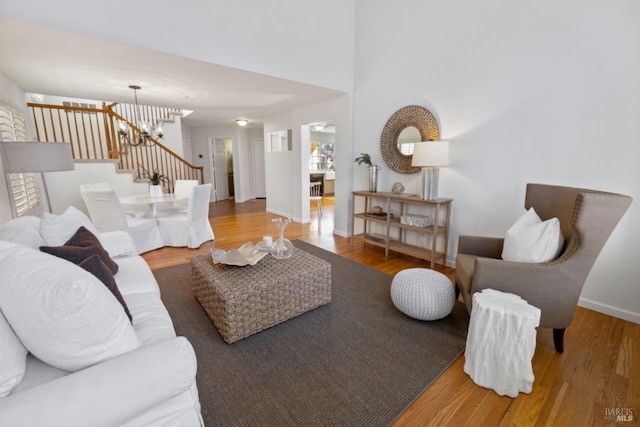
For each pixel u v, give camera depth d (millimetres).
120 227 3541
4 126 2941
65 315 936
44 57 2686
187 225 4152
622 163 2252
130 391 902
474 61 3008
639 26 2096
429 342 2039
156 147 6324
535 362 1847
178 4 2648
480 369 1655
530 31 2604
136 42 2463
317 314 2387
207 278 2191
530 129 2688
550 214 2133
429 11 3340
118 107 6141
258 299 2078
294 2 3480
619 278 2338
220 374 1741
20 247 1094
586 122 2381
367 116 4227
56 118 5609
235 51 3055
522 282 1812
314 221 5977
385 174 4098
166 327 1527
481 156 3051
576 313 2428
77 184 4988
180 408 1101
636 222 2229
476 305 1668
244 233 5027
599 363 1835
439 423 1436
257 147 9102
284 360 1860
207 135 8609
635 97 2156
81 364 990
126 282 1951
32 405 808
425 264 3562
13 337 990
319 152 9945
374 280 3057
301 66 3654
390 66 3832
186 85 3750
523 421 1446
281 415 1468
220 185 9148
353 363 1836
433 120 3398
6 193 2652
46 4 2080
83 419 833
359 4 4133
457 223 3348
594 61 2301
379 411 1496
